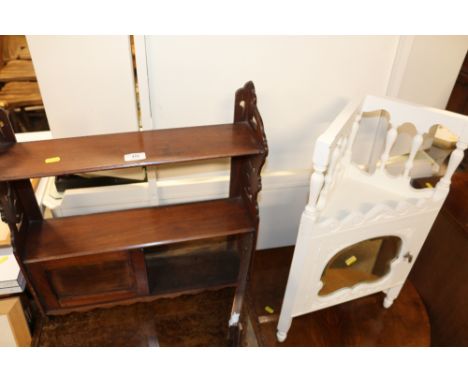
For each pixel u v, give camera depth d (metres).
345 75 1.52
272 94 1.50
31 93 2.41
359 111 1.41
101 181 1.60
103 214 1.48
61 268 1.36
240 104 1.41
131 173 1.61
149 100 1.39
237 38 1.33
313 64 1.46
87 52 1.24
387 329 1.62
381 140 1.73
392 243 1.50
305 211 1.19
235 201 1.59
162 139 1.32
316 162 1.08
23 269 1.28
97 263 1.39
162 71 1.35
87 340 1.44
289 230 1.97
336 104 1.60
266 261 1.92
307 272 1.34
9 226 1.22
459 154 1.25
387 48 1.49
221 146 1.28
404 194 1.47
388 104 1.35
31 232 1.39
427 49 1.51
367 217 1.29
